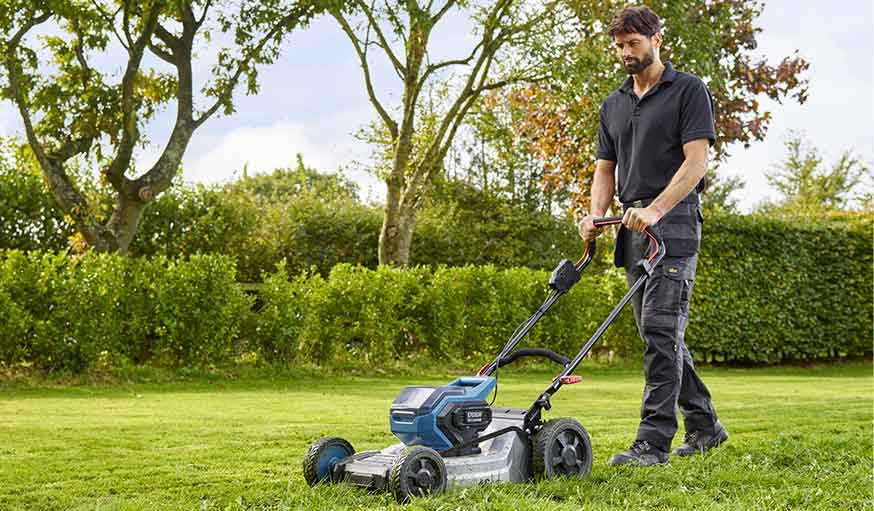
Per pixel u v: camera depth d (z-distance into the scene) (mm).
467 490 3666
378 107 16625
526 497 3615
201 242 17484
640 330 4887
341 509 3355
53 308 10172
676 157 4832
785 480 4199
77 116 13320
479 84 16344
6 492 3877
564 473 4133
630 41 4789
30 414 6961
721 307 15000
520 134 19953
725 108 17344
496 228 22531
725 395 9609
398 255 16406
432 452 3623
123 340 10578
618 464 4535
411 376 11945
